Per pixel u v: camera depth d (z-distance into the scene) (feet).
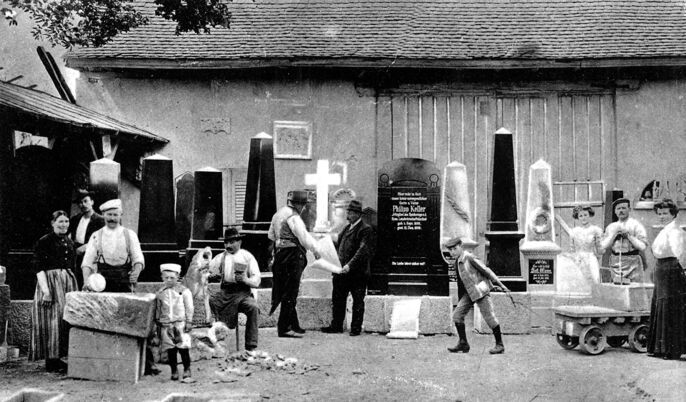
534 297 35.29
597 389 22.66
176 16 36.63
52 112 35.91
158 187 35.12
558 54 42.86
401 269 34.32
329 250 33.50
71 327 24.14
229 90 45.39
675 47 42.88
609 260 36.86
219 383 23.31
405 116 45.21
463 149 45.11
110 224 25.66
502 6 49.24
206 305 30.55
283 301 32.07
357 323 32.94
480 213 44.88
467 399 21.58
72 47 44.21
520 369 25.59
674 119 44.24
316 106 45.14
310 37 45.39
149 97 45.47
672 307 27.07
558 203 44.55
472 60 42.83
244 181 45.11
